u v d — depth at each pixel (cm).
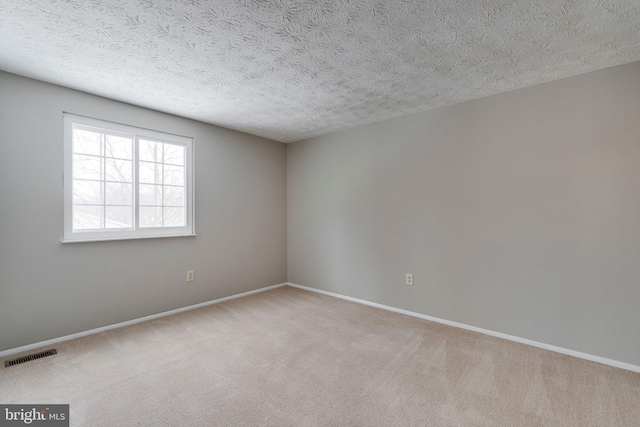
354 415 161
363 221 361
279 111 311
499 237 264
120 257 284
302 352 233
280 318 307
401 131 327
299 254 435
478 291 275
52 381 191
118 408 166
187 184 335
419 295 313
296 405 169
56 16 158
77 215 263
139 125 296
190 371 204
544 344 241
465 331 276
